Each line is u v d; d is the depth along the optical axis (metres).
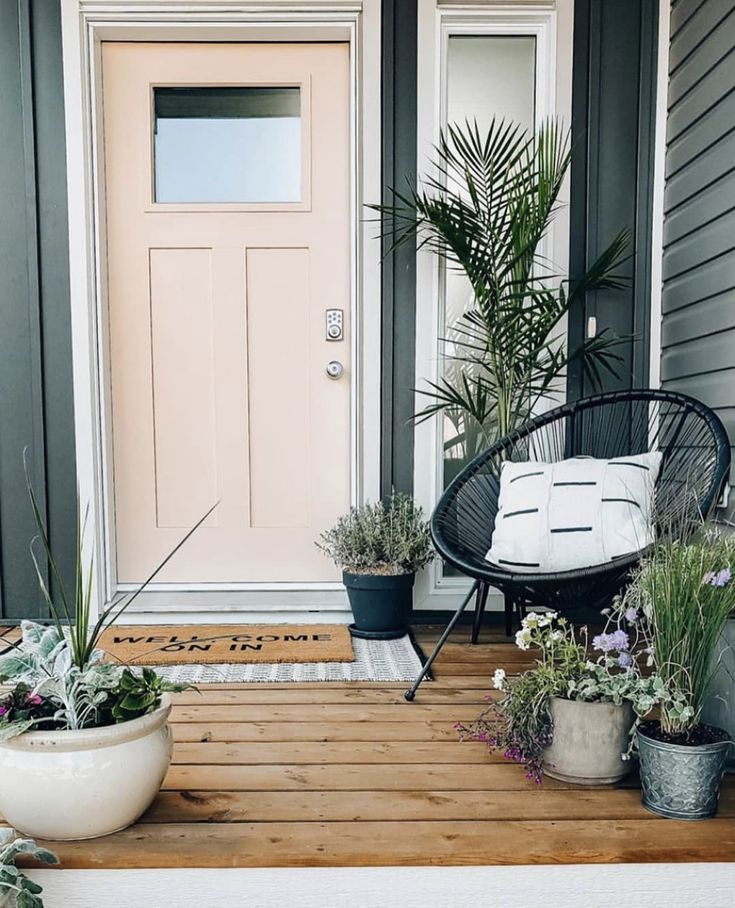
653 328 2.43
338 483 2.56
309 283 2.51
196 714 1.70
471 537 2.12
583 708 1.35
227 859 1.15
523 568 1.85
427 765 1.45
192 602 2.50
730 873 1.18
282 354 2.53
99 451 2.45
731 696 1.41
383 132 2.39
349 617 2.47
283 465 2.55
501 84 2.44
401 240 2.29
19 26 2.35
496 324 2.21
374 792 1.34
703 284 2.13
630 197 2.42
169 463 2.54
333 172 2.48
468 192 2.38
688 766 1.23
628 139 2.41
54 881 1.16
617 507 1.84
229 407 2.53
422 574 2.46
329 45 2.44
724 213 2.01
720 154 2.03
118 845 1.16
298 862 1.15
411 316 2.45
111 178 2.46
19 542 2.46
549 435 2.43
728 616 1.34
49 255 2.41
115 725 1.16
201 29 2.38
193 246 2.49
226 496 2.55
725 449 1.74
